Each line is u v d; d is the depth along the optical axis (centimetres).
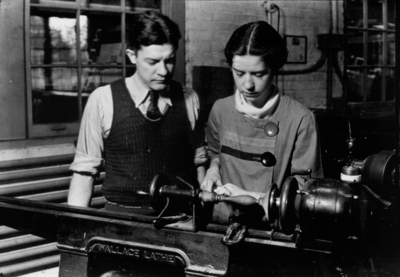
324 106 518
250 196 163
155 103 204
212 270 159
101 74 445
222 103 211
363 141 364
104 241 174
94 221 175
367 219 147
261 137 196
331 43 496
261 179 196
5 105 310
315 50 505
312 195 151
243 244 163
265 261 175
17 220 191
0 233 304
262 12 456
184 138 216
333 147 383
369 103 549
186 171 218
